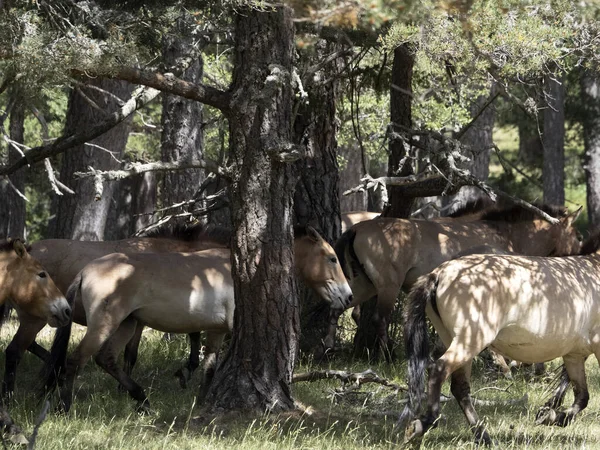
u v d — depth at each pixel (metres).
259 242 31.06
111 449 25.97
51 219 82.88
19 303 29.97
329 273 36.66
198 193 47.72
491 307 26.47
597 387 38.91
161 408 32.41
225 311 33.06
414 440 27.08
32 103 30.67
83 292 31.66
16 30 27.22
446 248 44.94
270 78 30.09
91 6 30.17
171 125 59.28
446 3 17.53
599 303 28.11
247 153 30.97
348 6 16.58
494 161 136.12
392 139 41.12
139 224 73.25
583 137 108.44
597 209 95.81
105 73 28.38
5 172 33.12
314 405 32.75
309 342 44.88
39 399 31.81
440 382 26.20
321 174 45.88
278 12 30.73
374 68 46.03
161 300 32.12
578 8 19.70
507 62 31.89
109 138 61.59
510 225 46.44
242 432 28.62
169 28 34.34
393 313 48.06
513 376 41.00
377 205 81.69
